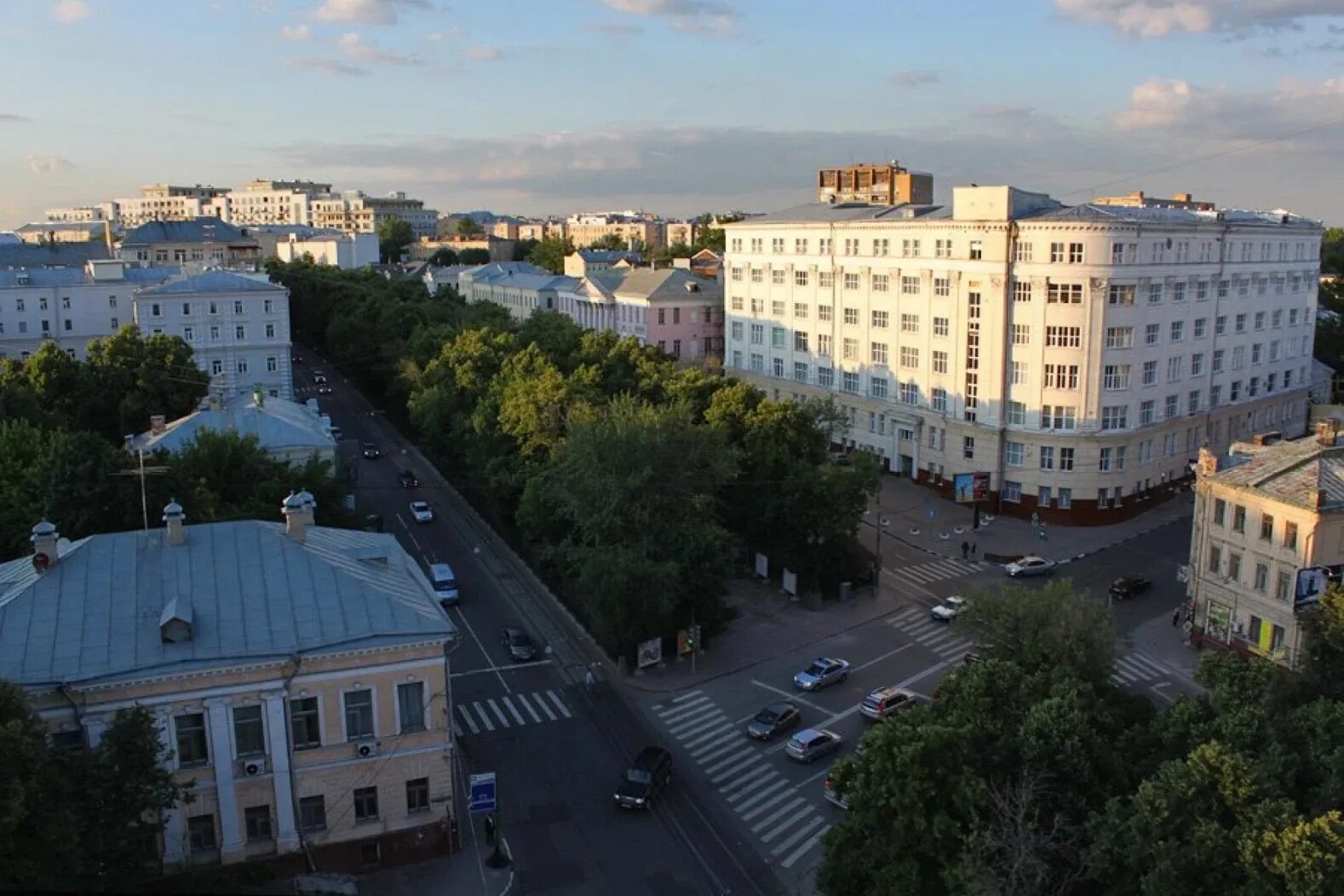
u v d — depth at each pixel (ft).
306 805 153.58
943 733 125.29
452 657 235.81
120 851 125.18
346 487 263.49
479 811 157.38
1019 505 340.18
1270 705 134.62
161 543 161.79
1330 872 97.04
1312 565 211.00
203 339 428.97
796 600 272.51
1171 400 347.56
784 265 433.48
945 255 354.13
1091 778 126.31
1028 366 332.80
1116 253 316.60
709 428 257.55
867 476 269.44
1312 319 416.46
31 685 137.69
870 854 128.26
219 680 145.79
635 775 179.01
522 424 296.92
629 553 222.69
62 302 471.21
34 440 240.12
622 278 574.97
